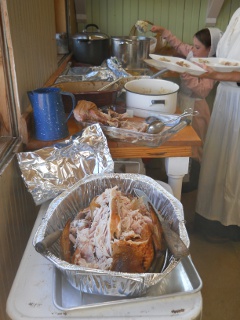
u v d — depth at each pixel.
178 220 0.79
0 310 0.97
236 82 1.73
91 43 2.31
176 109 1.56
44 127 1.18
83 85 1.61
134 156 1.23
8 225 1.05
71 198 0.91
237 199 1.91
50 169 1.02
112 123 1.23
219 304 1.60
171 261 0.69
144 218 0.80
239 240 2.03
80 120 1.24
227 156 1.87
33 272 0.77
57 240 0.78
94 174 0.97
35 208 1.38
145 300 0.68
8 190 1.05
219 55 2.00
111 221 0.75
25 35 1.29
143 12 2.86
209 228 2.11
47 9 1.74
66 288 0.73
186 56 2.57
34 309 0.68
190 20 2.89
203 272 1.80
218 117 1.88
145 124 1.23
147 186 0.94
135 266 0.70
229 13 2.87
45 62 1.69
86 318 0.65
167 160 1.25
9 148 1.13
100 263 0.72
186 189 2.50
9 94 1.15
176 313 0.66
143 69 2.30
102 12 2.86
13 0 1.13
